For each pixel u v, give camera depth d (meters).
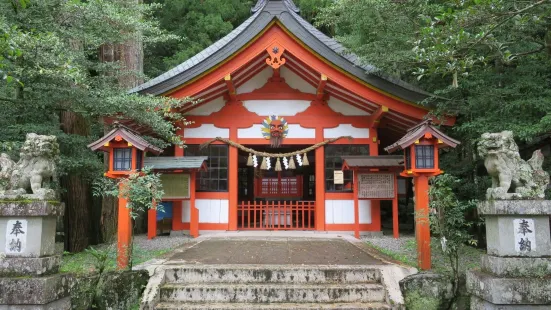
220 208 11.28
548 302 4.31
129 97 7.54
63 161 8.09
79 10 7.50
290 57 10.64
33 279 4.39
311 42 10.02
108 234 11.64
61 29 7.55
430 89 10.38
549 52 6.94
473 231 9.62
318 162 11.43
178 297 5.63
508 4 5.80
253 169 15.12
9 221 4.62
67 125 11.15
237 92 11.62
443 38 5.95
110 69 9.38
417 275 5.55
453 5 6.95
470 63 5.58
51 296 4.47
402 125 11.15
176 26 18.16
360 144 11.47
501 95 7.65
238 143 11.48
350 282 5.99
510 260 4.50
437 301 5.34
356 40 10.39
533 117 7.48
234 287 5.67
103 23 8.09
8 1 6.90
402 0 7.97
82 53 8.53
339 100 11.57
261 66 11.15
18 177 4.83
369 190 10.23
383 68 9.05
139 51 13.21
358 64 10.01
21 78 7.10
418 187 7.01
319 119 11.55
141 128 9.90
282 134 11.50
